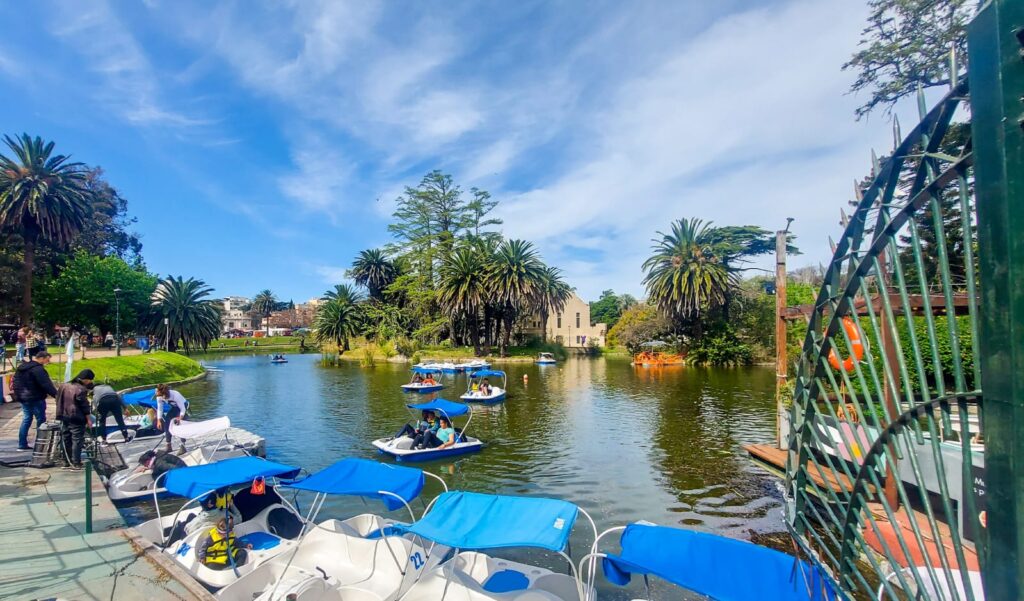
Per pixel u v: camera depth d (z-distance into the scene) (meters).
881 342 2.45
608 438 16.72
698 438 16.53
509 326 57.91
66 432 9.87
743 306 48.66
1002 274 1.77
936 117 2.17
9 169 36.69
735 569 4.71
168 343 53.41
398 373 42.78
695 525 9.47
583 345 78.75
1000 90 1.78
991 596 1.80
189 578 5.65
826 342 2.99
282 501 8.27
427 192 64.62
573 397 26.66
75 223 38.81
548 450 15.16
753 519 9.70
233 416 21.31
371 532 7.69
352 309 70.81
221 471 7.31
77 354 33.81
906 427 2.31
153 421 15.04
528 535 5.41
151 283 53.16
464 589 6.12
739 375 37.88
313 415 21.56
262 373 42.84
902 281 2.29
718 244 45.19
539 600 6.02
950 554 5.72
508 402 24.98
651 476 12.50
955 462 6.23
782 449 12.65
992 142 1.82
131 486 10.25
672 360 48.78
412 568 6.84
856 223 2.69
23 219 36.59
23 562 6.00
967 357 9.91
